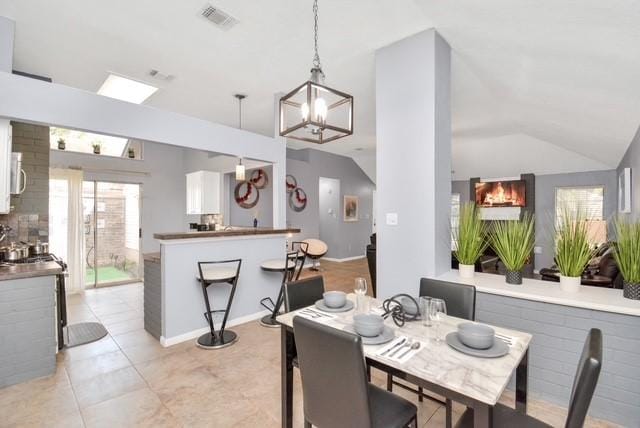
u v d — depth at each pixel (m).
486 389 1.05
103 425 1.90
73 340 3.12
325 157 7.99
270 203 7.44
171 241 3.05
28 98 2.34
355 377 1.14
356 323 1.47
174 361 2.70
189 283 3.19
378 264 2.82
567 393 1.97
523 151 6.47
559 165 6.56
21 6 2.28
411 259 2.60
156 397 2.18
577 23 1.84
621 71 2.22
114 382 2.37
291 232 4.14
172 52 2.96
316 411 1.32
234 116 4.91
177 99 4.16
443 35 2.57
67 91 2.50
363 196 9.25
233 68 3.27
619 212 5.21
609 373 1.84
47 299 2.47
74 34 2.64
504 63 2.73
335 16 2.39
